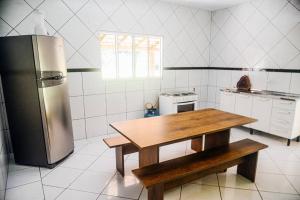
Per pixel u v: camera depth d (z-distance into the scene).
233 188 2.09
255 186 2.12
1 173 2.00
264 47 3.72
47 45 2.34
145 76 4.02
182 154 2.84
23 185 2.15
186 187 2.12
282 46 3.47
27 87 2.33
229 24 4.27
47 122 2.38
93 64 3.33
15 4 2.64
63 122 2.64
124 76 3.78
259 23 3.75
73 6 3.02
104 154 2.88
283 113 3.11
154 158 1.94
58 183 2.18
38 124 2.39
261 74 3.82
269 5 3.57
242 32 4.05
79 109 3.32
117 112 3.72
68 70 3.12
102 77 3.47
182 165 1.78
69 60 3.11
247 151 2.06
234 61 4.27
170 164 1.80
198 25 4.46
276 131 3.23
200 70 4.73
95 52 3.32
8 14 2.62
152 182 1.51
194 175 1.90
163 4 3.88
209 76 4.86
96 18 3.23
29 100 2.36
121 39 3.65
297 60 3.31
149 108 3.97
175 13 4.07
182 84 4.50
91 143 3.25
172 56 4.22
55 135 2.50
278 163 2.59
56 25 2.94
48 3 2.84
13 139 2.55
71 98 3.22
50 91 2.40
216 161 1.86
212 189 2.08
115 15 3.39
